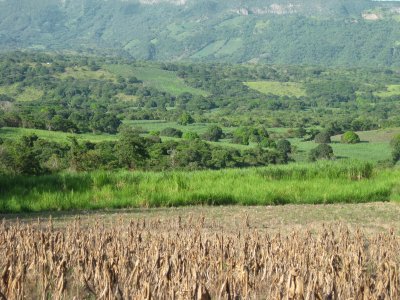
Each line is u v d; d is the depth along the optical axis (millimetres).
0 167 38656
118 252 8312
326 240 10492
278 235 10320
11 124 93000
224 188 20062
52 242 9156
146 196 18750
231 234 12883
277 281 7312
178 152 58562
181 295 6250
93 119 115438
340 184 21281
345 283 7129
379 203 19625
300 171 22891
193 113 181000
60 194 18453
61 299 7141
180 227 13430
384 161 71062
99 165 45438
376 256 9844
